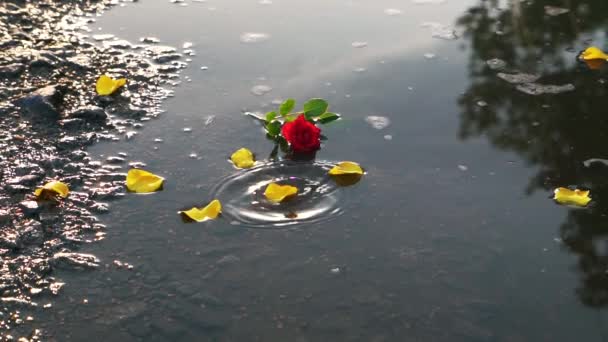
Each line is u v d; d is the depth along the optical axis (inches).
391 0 163.6
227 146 109.0
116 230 91.4
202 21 151.9
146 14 155.6
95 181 101.1
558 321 76.4
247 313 77.9
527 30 145.8
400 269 84.0
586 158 104.1
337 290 80.9
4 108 117.4
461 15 154.2
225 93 123.6
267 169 103.0
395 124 114.3
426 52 137.3
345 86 125.3
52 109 116.5
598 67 129.4
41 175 102.2
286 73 130.0
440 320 76.7
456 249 87.0
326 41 142.2
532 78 126.6
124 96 123.0
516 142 108.5
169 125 114.6
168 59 135.1
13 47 137.4
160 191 98.7
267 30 147.2
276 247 87.6
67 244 89.0
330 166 103.5
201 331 75.7
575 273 83.0
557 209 94.0
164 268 84.7
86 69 131.1
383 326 76.0
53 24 149.6
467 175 101.3
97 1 162.2
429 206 94.8
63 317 77.9
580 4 157.8
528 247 87.3
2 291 81.4
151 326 76.5
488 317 77.0
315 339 74.4
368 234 89.7
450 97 121.6
